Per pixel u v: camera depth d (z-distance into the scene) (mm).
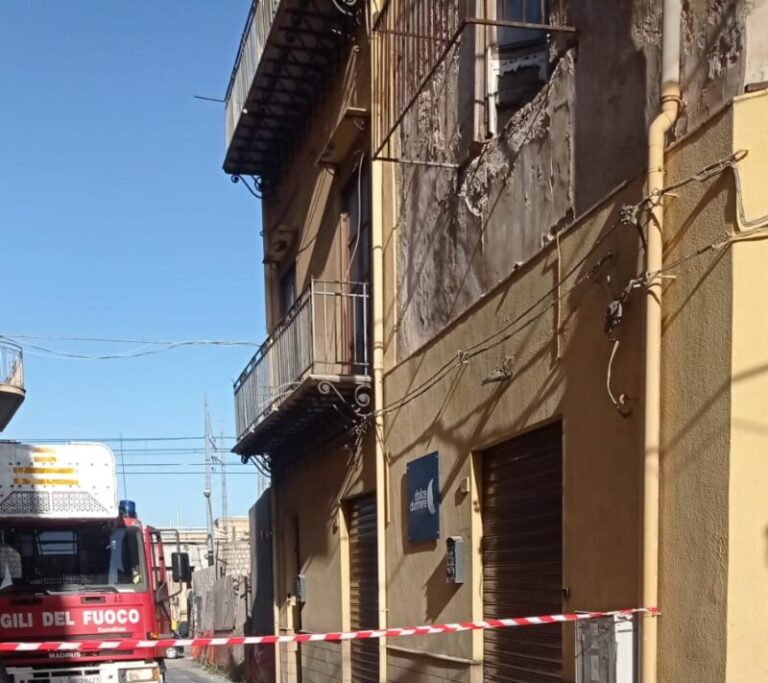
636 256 4570
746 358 3795
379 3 9398
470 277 7004
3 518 9656
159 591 10688
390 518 8688
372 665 9477
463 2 7242
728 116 3924
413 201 8398
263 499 15516
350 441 10109
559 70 5617
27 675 9242
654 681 4117
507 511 6422
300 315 10086
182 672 22047
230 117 13820
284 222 13680
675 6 4324
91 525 10055
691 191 4152
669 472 4184
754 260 3811
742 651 3680
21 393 14664
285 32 10500
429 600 7613
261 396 11953
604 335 4867
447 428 7297
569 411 5254
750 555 3709
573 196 5406
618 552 4645
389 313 9016
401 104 8711
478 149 6828
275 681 13984
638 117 4707
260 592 15852
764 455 3732
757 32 3910
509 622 4570
